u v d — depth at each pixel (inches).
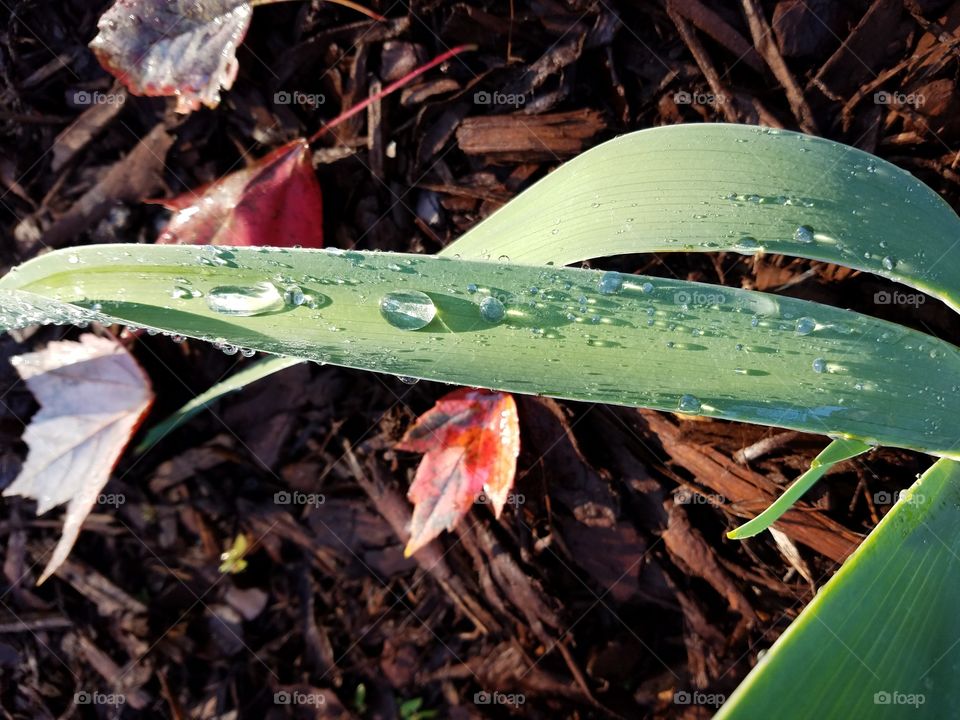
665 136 7.1
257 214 9.0
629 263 8.8
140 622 9.6
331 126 9.3
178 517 9.7
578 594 9.1
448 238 9.2
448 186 9.2
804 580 8.6
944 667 6.3
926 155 8.4
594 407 8.9
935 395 6.6
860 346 6.5
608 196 7.0
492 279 6.4
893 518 6.7
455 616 9.4
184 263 6.3
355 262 6.4
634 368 6.4
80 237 9.6
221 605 9.6
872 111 8.4
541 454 9.0
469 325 6.4
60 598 9.7
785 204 6.8
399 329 6.4
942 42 8.2
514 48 9.0
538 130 9.0
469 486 8.7
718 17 8.6
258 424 9.6
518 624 9.2
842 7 8.4
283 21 9.3
